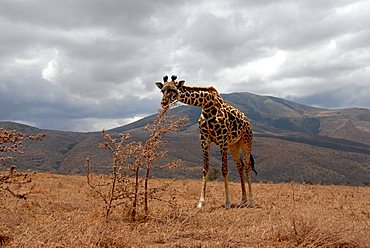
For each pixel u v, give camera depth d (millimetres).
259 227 9773
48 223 9312
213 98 14727
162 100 13984
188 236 8836
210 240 8547
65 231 8109
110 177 10680
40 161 92438
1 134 7824
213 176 31641
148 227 9422
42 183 18125
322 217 9984
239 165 15445
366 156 132625
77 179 21250
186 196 16859
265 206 14602
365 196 18750
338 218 10977
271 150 121375
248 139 15570
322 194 18781
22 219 9734
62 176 22047
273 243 8625
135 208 10289
